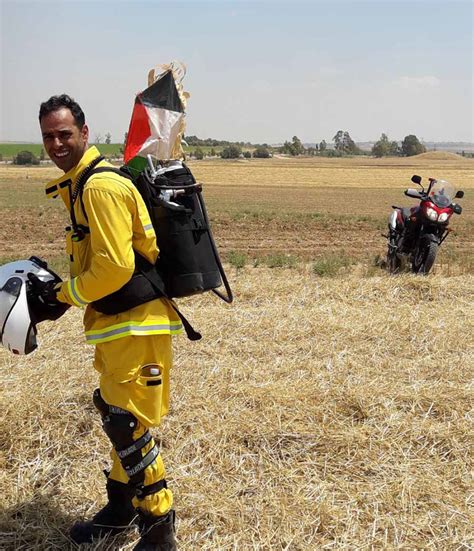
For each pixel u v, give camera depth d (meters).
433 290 8.12
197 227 3.06
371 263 12.56
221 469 3.89
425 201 10.62
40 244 17.05
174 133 3.09
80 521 3.49
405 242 10.99
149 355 3.06
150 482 3.13
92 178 2.88
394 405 4.65
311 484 3.78
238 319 6.66
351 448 4.11
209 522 3.48
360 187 55.78
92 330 3.06
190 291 3.05
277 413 4.44
